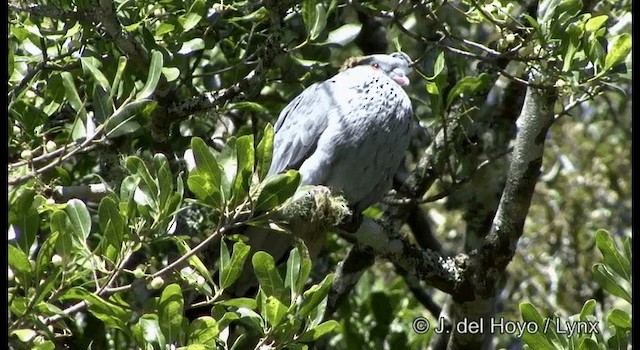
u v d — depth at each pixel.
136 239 7.36
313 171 10.23
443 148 11.58
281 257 10.52
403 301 13.57
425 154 11.72
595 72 9.23
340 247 12.49
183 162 10.07
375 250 10.12
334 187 10.34
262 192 7.52
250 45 11.23
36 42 9.05
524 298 14.98
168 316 7.35
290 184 7.52
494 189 12.09
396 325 12.90
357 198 10.62
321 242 9.65
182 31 9.41
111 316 7.32
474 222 12.16
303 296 7.91
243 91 9.77
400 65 10.78
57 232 6.91
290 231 8.82
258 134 11.21
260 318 7.66
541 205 15.91
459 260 10.33
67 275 7.00
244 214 7.95
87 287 8.16
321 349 12.79
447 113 11.27
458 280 10.24
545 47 9.20
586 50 9.17
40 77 9.38
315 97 10.53
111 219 7.21
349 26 10.38
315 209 9.45
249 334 9.83
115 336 11.09
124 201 7.48
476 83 10.54
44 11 8.66
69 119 10.16
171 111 9.66
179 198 7.41
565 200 15.38
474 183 12.08
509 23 9.86
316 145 10.38
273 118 12.13
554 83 9.37
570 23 9.16
